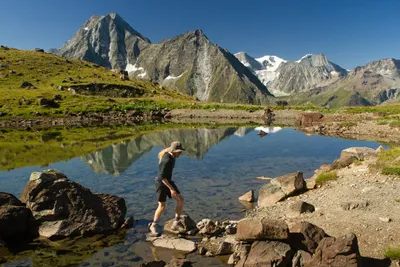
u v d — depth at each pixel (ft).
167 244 42.09
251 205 58.59
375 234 38.14
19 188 69.77
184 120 316.81
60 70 584.81
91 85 512.22
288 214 49.34
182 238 44.19
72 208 47.62
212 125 257.75
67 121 290.56
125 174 83.87
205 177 80.79
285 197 59.00
